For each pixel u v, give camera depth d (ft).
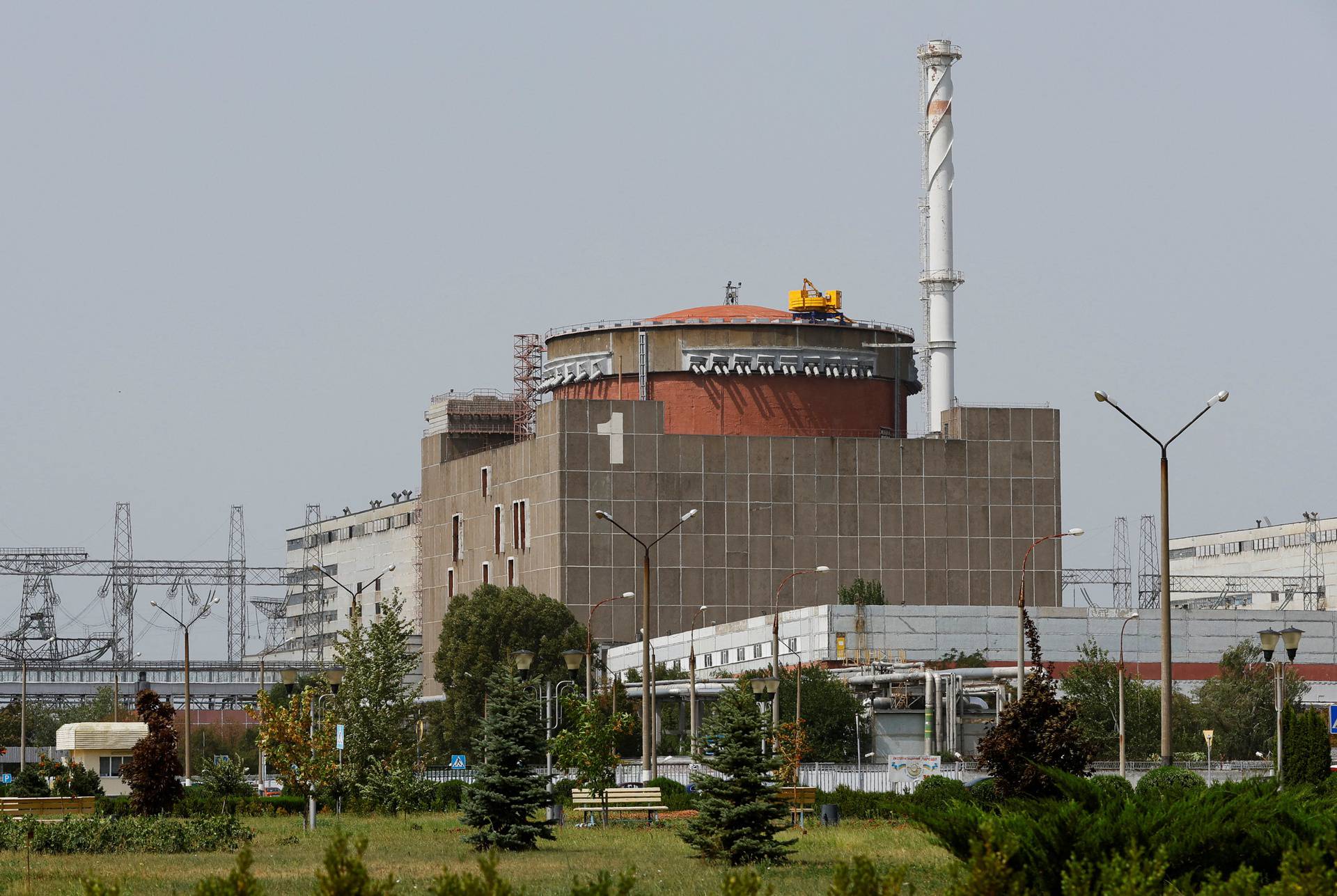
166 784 262.47
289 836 212.84
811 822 229.25
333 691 280.51
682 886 139.33
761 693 316.60
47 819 243.19
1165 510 197.57
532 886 139.85
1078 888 94.17
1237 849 107.45
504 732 191.11
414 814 282.36
